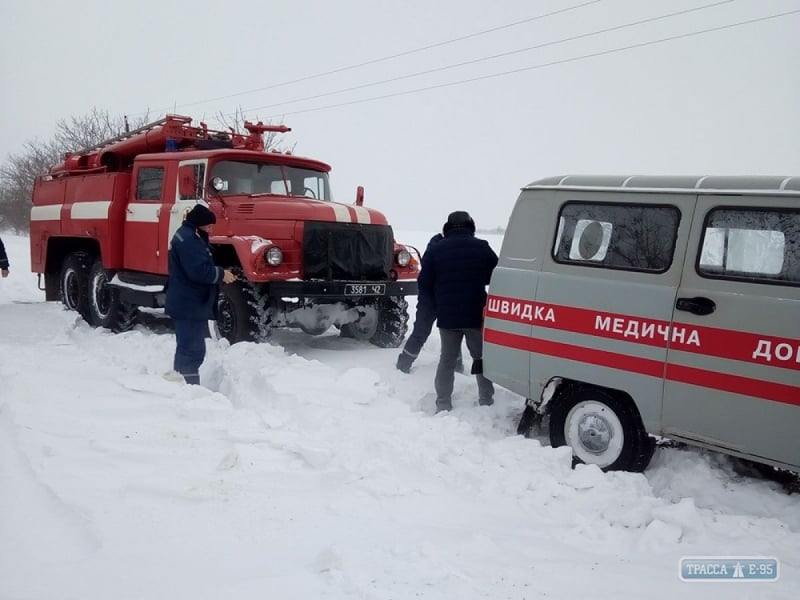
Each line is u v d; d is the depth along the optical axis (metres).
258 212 7.13
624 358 4.13
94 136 29.03
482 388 5.57
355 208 7.54
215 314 5.90
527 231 4.74
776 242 3.71
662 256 4.10
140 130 9.22
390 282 7.40
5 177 34.31
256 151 8.01
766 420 3.60
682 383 3.90
